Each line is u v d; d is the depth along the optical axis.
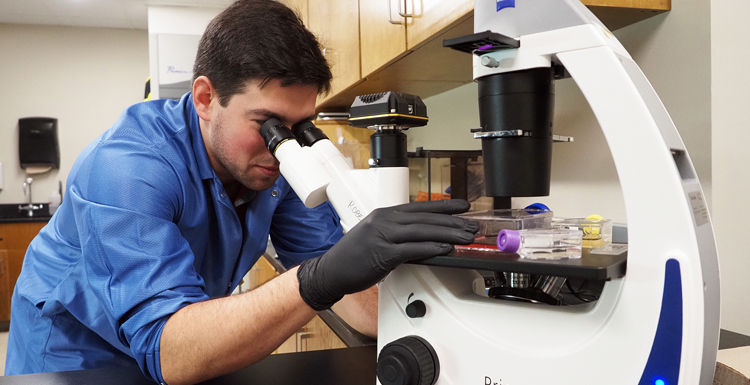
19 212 4.62
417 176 1.53
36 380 0.73
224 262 1.05
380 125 0.64
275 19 0.80
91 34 4.85
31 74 4.73
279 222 1.24
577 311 0.50
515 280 0.63
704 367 0.45
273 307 0.65
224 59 0.80
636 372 0.45
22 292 1.08
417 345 0.56
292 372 0.75
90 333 1.01
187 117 0.95
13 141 4.70
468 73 1.64
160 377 0.68
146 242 0.73
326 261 0.61
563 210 1.30
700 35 0.94
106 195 0.75
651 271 0.45
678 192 0.45
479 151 1.50
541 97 0.57
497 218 0.59
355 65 1.79
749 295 0.92
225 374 0.73
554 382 0.49
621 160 0.48
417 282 0.59
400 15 1.30
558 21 0.53
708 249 0.48
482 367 0.54
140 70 4.96
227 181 1.04
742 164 0.94
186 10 4.00
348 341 1.00
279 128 0.71
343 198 0.65
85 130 4.86
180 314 0.68
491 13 0.58
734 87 0.92
